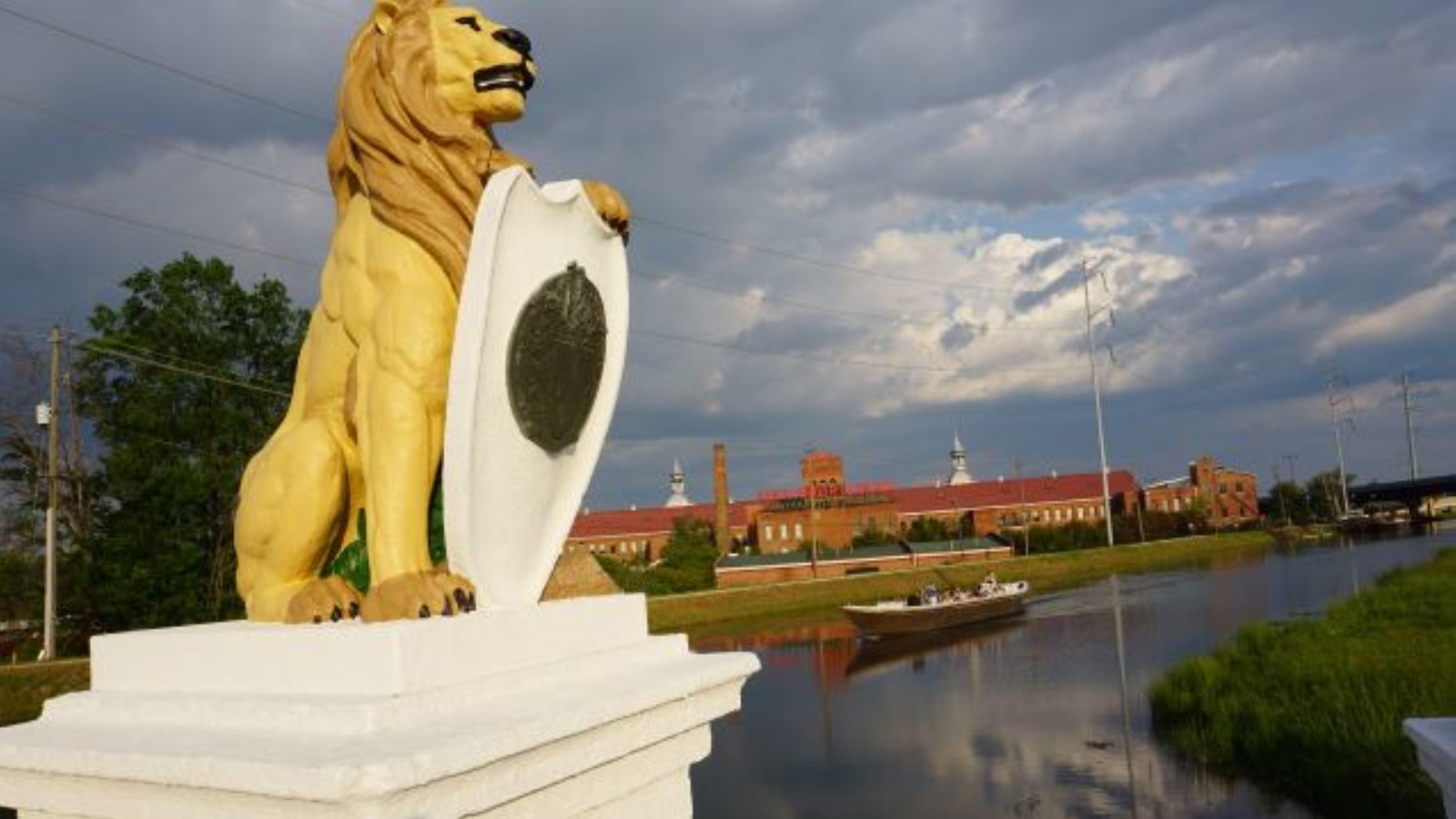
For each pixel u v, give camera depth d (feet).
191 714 7.75
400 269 9.77
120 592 72.95
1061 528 190.90
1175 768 38.78
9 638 80.79
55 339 70.23
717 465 196.13
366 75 10.18
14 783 7.96
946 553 168.25
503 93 10.68
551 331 9.87
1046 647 75.05
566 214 9.96
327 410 10.63
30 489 80.79
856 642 86.38
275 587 10.18
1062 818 34.65
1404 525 263.29
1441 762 9.21
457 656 8.05
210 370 80.18
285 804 6.50
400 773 6.31
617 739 8.55
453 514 8.83
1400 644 47.47
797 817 37.27
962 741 47.09
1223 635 73.46
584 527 219.41
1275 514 282.97
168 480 75.36
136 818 7.30
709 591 127.44
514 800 7.47
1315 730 35.86
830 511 202.69
